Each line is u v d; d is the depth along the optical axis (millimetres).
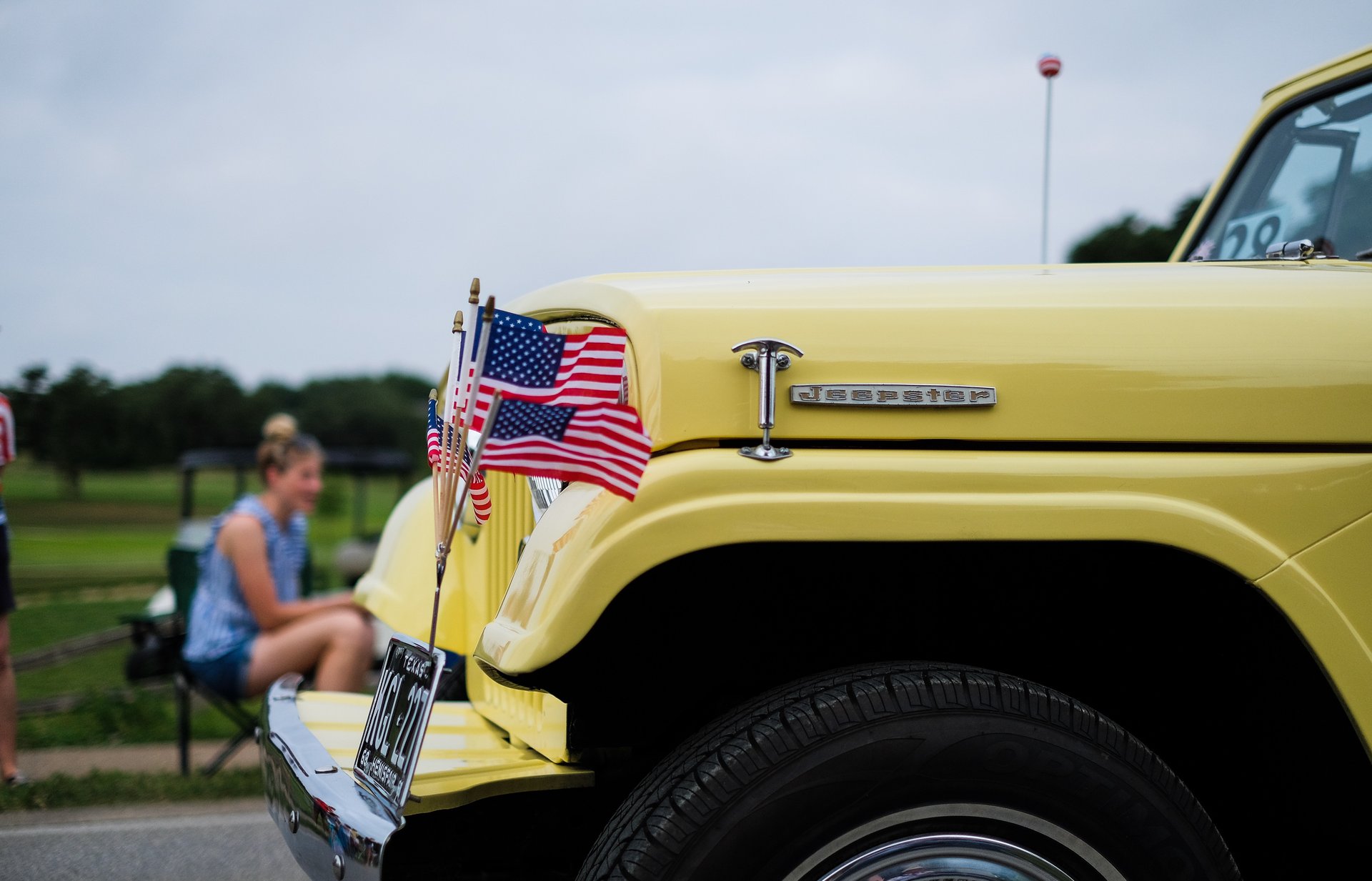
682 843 1335
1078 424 1458
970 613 1714
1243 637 1635
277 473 4457
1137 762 1409
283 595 4457
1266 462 1462
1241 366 1495
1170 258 2973
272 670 4191
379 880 1423
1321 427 1486
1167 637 1727
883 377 1448
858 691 1401
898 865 1353
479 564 2369
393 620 2570
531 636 1356
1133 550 1579
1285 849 1880
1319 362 1507
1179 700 1783
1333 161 2547
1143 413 1468
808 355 1446
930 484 1382
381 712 1686
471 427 1373
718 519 1339
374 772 1623
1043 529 1377
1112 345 1489
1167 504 1412
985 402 1439
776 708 1418
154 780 4234
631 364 1485
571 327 1827
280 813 1844
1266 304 1552
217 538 4344
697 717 1719
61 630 7680
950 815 1364
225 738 5156
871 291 1537
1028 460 1419
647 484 1353
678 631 1636
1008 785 1372
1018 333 1483
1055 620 1724
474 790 1623
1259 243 2672
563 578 1354
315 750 1845
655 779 1445
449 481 1438
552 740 1850
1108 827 1389
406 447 33344
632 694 1642
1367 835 1683
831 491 1366
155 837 3666
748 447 1405
